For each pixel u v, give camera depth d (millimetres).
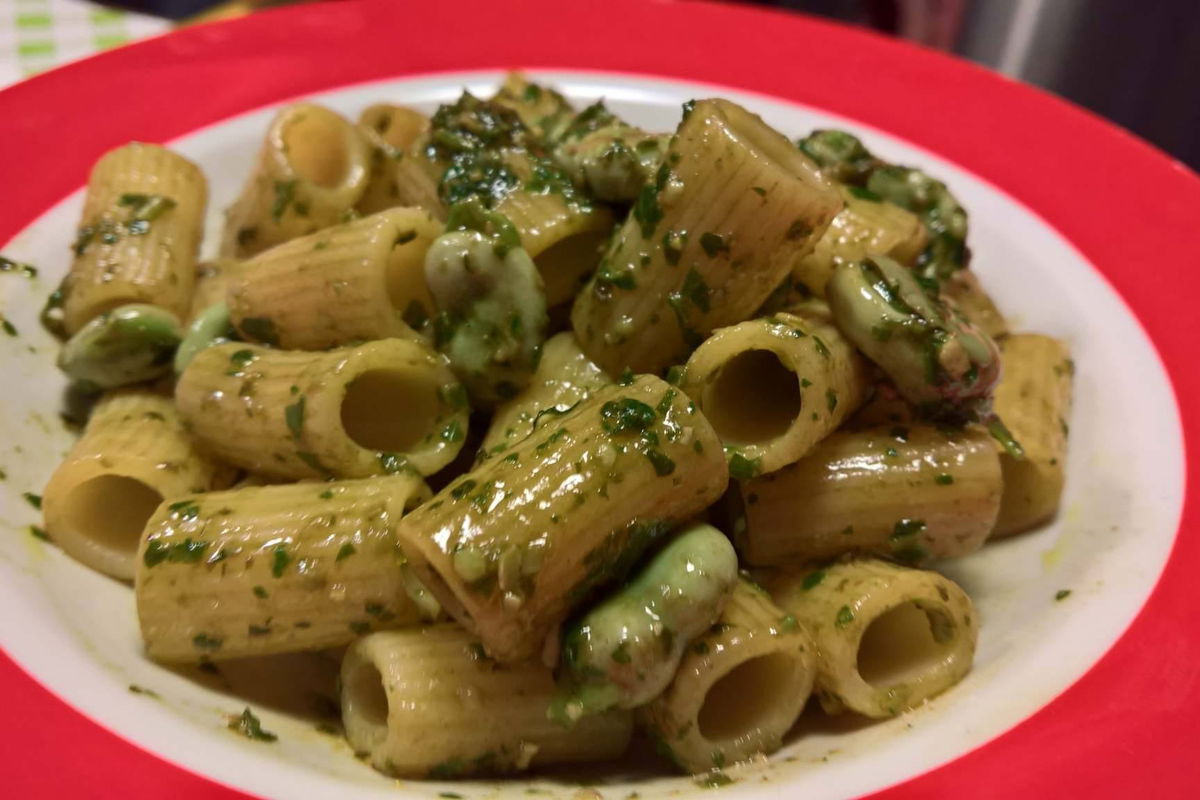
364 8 258
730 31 263
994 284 226
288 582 155
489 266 167
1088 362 205
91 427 182
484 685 153
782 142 171
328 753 155
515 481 147
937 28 373
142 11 369
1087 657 157
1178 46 333
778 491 168
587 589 148
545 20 264
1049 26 347
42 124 229
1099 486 187
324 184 213
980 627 175
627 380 158
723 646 151
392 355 166
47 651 151
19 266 203
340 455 163
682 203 166
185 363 182
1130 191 229
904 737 153
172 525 160
